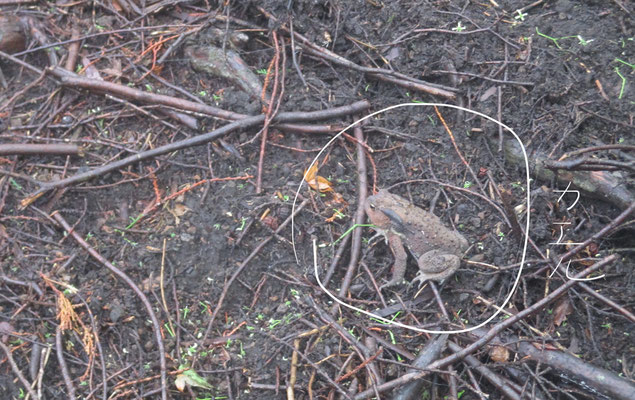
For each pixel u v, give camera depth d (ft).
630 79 4.80
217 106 4.86
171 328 4.54
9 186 4.76
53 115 4.88
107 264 4.60
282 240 4.66
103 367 4.45
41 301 4.56
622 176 4.60
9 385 4.45
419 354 4.42
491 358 4.44
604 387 4.34
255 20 5.03
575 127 4.72
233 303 4.60
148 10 5.07
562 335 4.48
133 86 4.92
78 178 4.74
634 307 4.49
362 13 5.01
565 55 4.86
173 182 4.77
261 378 4.45
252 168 4.77
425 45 4.93
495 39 4.91
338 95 4.87
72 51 4.99
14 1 5.11
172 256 4.65
